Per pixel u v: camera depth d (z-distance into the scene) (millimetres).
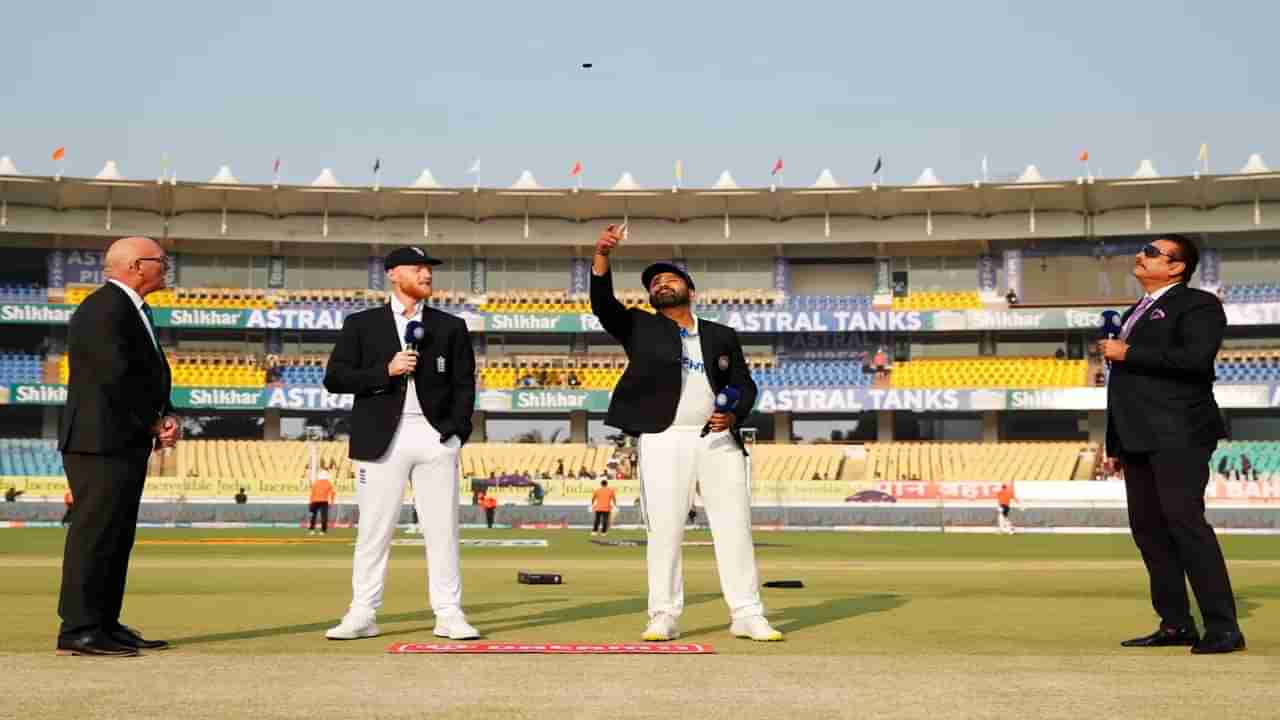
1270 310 49219
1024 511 42062
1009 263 52750
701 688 5090
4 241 52219
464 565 18016
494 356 54938
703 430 7441
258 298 53156
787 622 8695
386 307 7770
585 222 54594
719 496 7586
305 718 4340
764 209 54312
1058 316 50906
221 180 53500
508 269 55188
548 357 53938
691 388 7566
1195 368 6891
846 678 5410
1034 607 10188
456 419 7637
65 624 6480
